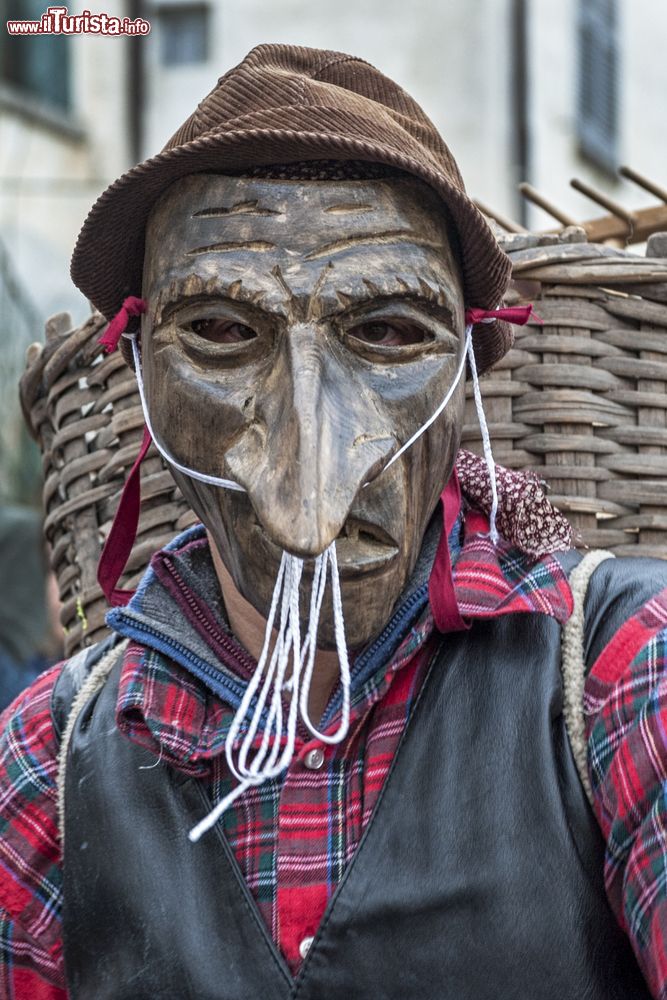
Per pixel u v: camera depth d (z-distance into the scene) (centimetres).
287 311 230
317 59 260
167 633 262
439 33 1141
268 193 237
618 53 1272
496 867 232
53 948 273
